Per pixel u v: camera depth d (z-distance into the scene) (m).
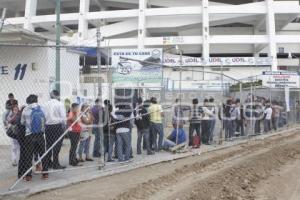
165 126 19.81
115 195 8.98
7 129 10.38
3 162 12.78
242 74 50.31
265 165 13.23
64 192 9.27
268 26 56.22
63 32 55.41
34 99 9.97
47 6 68.00
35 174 10.61
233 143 18.80
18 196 8.77
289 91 34.53
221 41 56.06
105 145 12.84
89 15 58.38
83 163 12.41
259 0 62.97
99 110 11.75
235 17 58.16
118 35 60.12
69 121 11.70
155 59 28.42
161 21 58.88
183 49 59.09
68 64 19.03
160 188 9.69
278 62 61.25
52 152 10.82
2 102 17.27
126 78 21.20
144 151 15.59
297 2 57.75
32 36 16.55
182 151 15.39
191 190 9.45
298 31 64.56
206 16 56.09
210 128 18.09
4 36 16.42
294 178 11.53
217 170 12.16
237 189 9.70
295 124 33.41
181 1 62.06
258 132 23.50
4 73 17.56
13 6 68.44
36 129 9.87
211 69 49.53
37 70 17.41
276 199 9.01
